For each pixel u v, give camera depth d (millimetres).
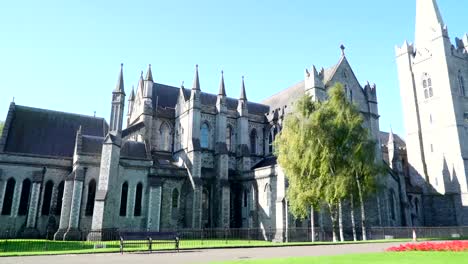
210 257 25172
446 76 78250
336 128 48500
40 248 34906
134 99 81125
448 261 18625
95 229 47844
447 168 75688
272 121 72438
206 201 62719
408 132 84938
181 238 54562
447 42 80625
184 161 64062
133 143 60969
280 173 54688
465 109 78500
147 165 57688
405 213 66125
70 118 64812
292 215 52750
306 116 50750
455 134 75062
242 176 64812
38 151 57719
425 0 86188
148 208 55688
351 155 47719
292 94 72938
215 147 66812
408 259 20031
